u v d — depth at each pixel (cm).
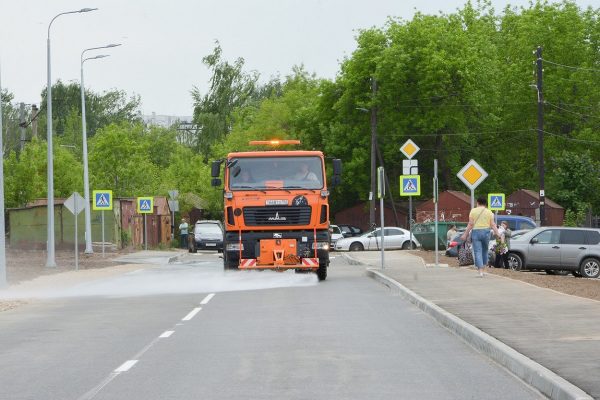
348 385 1370
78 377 1478
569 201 9100
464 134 9344
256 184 3572
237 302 2897
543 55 9912
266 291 3341
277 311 2559
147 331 2136
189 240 8731
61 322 2386
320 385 1371
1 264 3741
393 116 9325
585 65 9850
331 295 3105
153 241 9825
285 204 3559
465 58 9194
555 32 9906
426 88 9131
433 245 7275
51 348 1853
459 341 1880
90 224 7431
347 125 9994
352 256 6412
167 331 2125
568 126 10275
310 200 3562
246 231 3575
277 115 12050
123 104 18138
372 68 9544
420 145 9706
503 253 4672
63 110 17725
